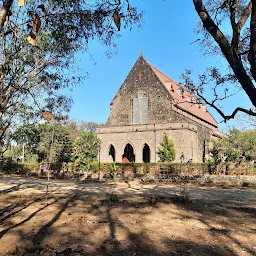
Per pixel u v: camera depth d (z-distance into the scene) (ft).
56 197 51.96
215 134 170.60
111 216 36.09
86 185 77.77
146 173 97.76
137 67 146.92
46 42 27.22
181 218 35.29
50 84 38.01
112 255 22.35
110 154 144.25
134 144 136.98
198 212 39.14
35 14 11.76
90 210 39.93
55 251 22.99
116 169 102.06
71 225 31.32
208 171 92.73
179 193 59.82
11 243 24.89
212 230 29.89
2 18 12.37
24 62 27.55
